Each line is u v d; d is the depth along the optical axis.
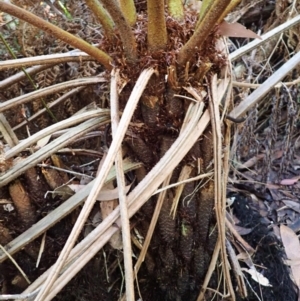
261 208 1.28
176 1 0.67
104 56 0.66
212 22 0.56
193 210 0.75
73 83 0.75
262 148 1.50
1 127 0.75
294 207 1.28
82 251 0.63
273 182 1.38
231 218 1.00
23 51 1.05
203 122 0.66
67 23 0.98
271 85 0.79
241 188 1.34
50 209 0.78
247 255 0.92
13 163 0.72
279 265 0.95
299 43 1.35
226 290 0.87
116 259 0.84
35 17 0.56
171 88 0.65
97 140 0.92
